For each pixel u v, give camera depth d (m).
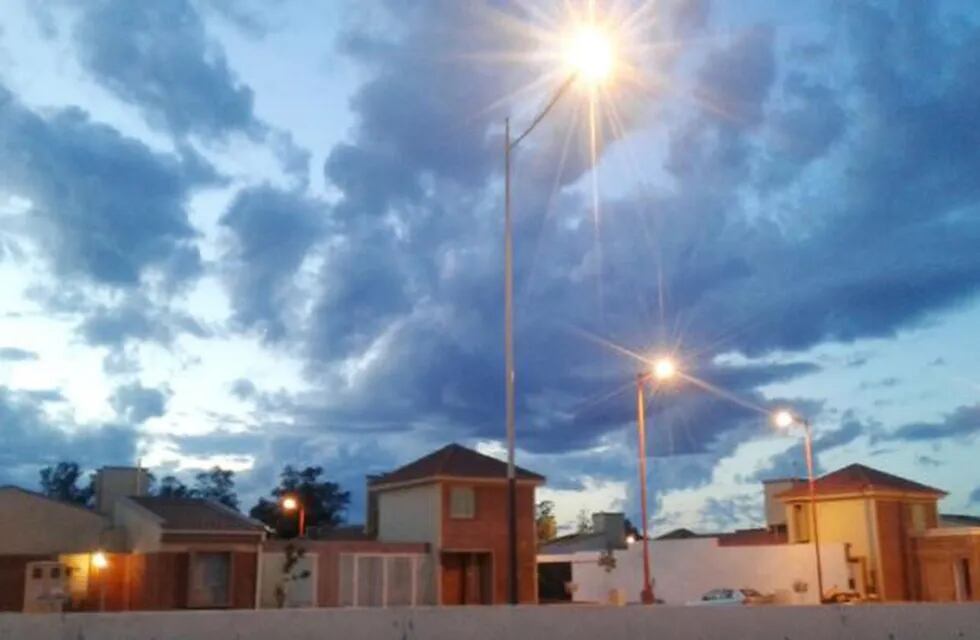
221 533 44.56
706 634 12.12
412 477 50.84
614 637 11.65
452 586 49.34
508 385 24.03
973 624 13.45
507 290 24.72
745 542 77.00
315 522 83.25
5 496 47.03
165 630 9.40
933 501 67.94
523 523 51.00
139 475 54.06
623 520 77.75
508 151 25.89
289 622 9.92
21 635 8.95
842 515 67.19
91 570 45.00
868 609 13.02
